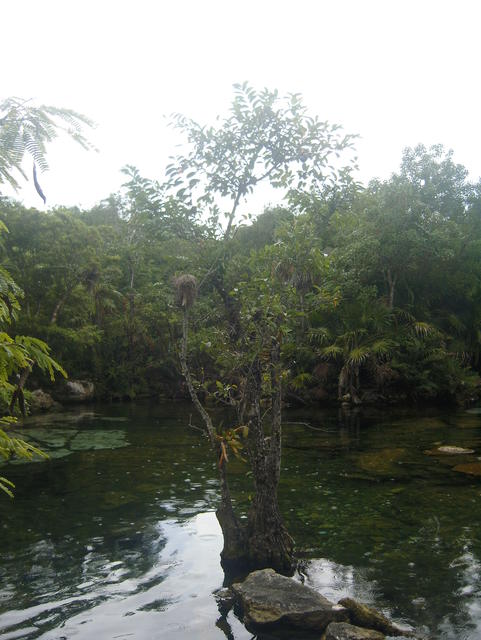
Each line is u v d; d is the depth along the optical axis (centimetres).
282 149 605
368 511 710
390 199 2262
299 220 645
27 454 343
